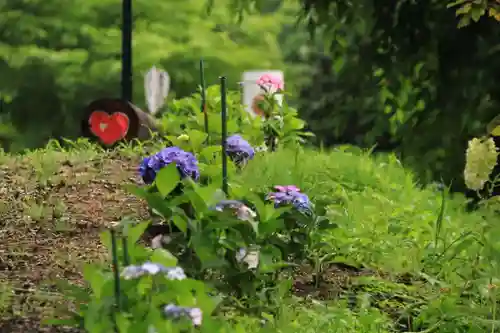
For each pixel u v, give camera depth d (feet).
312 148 39.65
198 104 36.50
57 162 31.30
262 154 33.22
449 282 20.74
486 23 36.06
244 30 111.14
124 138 39.22
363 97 42.86
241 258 18.92
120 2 99.86
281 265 19.16
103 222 24.30
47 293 18.89
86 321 15.56
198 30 102.42
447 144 37.63
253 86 38.17
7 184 27.86
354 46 40.50
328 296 19.99
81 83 98.12
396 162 37.55
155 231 23.25
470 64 36.83
